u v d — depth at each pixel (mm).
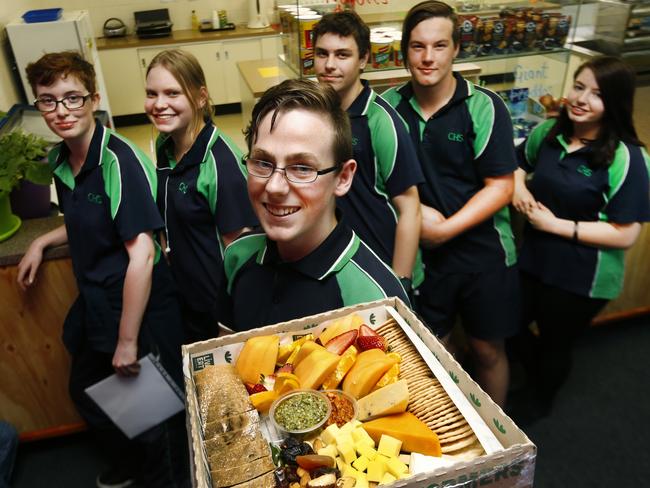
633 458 2008
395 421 691
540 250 1906
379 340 816
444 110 1724
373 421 705
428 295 1948
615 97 1637
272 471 654
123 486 1957
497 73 2420
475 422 659
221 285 1125
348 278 945
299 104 806
